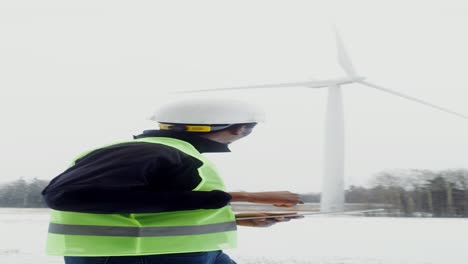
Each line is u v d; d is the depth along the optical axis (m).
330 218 21.02
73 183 1.78
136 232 1.90
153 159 1.82
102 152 1.91
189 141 2.20
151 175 1.83
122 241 1.90
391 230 15.93
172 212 1.93
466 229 16.14
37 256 9.19
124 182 1.78
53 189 1.81
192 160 1.92
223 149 2.27
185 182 1.87
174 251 1.91
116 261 1.93
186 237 1.93
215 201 1.90
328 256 9.82
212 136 2.23
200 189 1.94
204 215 1.97
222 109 2.18
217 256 2.29
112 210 1.80
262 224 2.39
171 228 1.92
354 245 11.84
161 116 2.22
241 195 2.25
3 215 21.84
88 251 1.91
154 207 1.82
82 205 1.78
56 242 1.98
